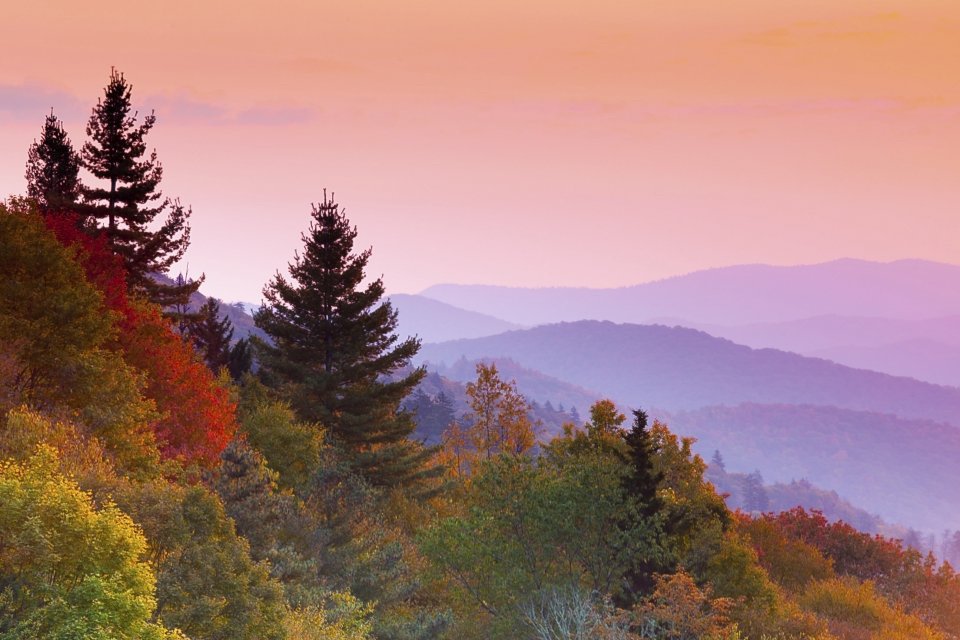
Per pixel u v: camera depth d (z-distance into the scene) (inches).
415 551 4436.5
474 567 3754.9
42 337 3351.4
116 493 2178.9
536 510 3722.9
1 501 1684.3
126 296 4357.8
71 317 3422.7
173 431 4077.3
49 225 4330.7
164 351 4220.0
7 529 1663.4
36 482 1742.1
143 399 3799.2
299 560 3186.5
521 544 3752.5
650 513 4008.4
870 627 4894.2
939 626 5531.5
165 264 5541.3
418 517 5447.8
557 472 4037.9
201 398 4244.6
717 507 4820.4
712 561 4205.2
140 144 5359.3
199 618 2004.2
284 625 2381.9
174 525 2146.9
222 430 4264.3
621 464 4180.6
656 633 3420.3
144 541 1764.3
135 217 5378.9
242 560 2229.3
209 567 2096.5
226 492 3127.5
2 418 2925.7
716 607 3467.0
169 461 3339.1
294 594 2974.9
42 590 1609.3
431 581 3905.0
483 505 3853.3
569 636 3233.3
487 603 3796.8
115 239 5354.3
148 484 2253.9
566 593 3614.7
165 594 2022.6
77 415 3270.2
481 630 3698.3
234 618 2133.4
